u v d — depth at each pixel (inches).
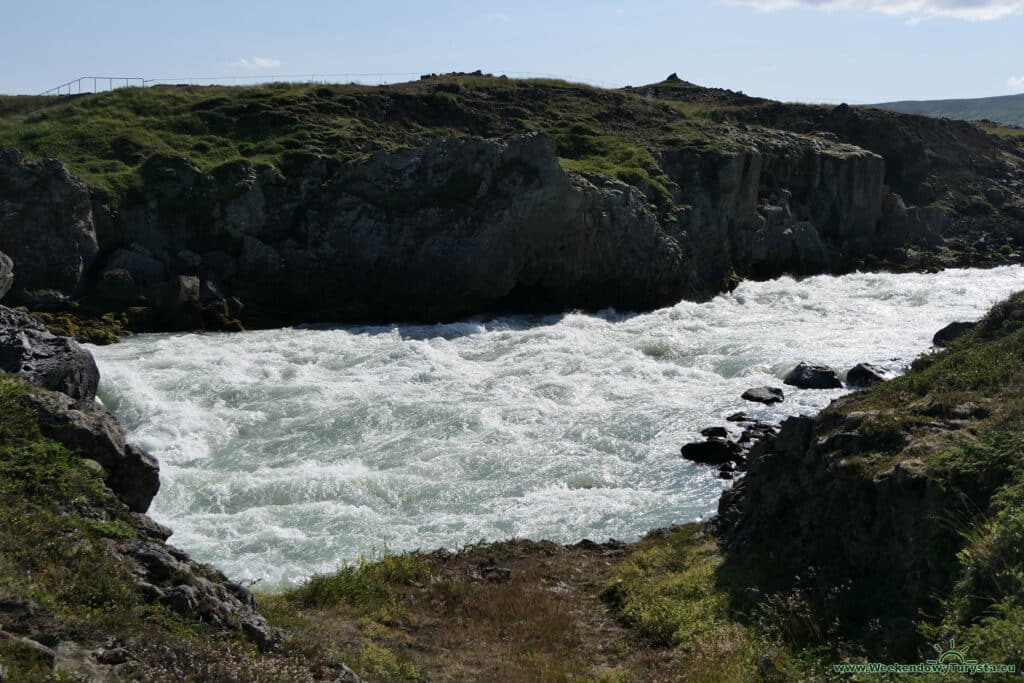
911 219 2586.1
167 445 1000.2
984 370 633.6
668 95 3157.0
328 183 1807.3
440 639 565.0
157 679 363.6
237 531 778.2
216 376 1227.2
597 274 1822.1
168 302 1588.3
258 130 2048.5
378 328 1600.6
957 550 451.5
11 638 345.4
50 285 1581.0
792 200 2384.4
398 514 832.9
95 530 463.2
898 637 443.2
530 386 1234.6
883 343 1457.9
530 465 951.0
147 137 1956.2
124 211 1706.4
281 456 983.6
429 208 1744.6
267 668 407.2
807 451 616.4
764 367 1333.7
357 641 528.1
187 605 430.0
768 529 611.5
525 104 2411.4
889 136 2883.9
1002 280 2084.2
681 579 619.5
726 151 2142.0
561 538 778.8
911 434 563.2
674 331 1595.7
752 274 2146.9
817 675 447.5
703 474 927.7
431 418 1085.1
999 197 2881.4
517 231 1736.0
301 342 1476.4
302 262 1743.4
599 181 1865.2
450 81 2500.0
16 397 531.2
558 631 581.3
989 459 486.0
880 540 516.1
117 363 1253.7
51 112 2091.5
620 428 1069.1
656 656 534.0
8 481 467.8
